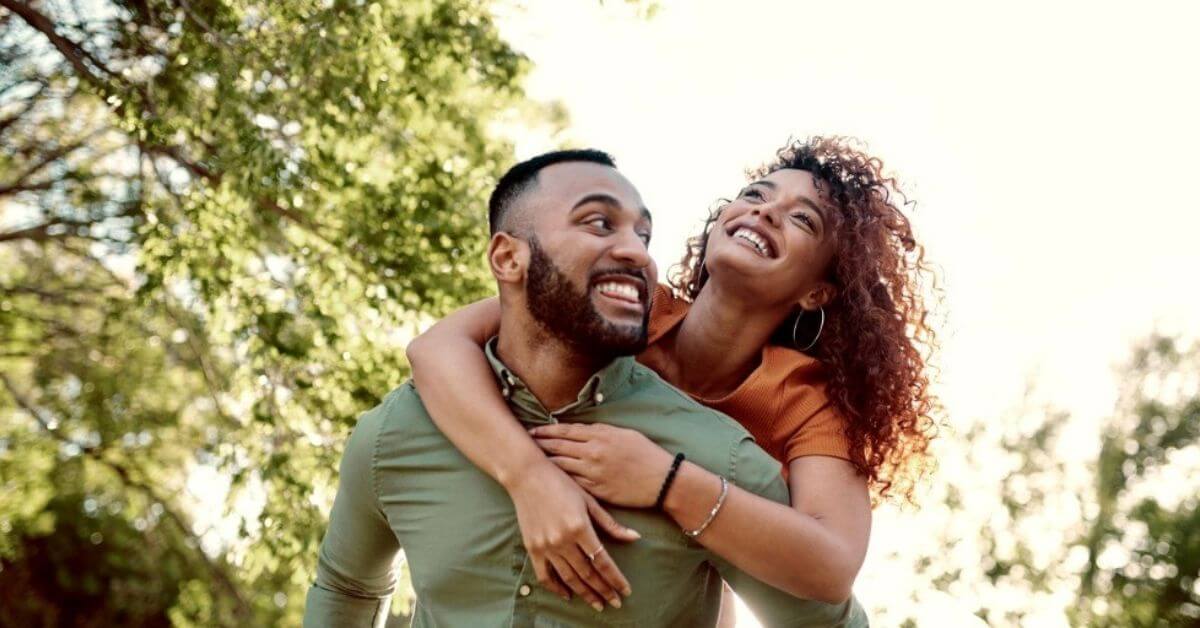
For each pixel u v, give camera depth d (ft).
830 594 7.62
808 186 9.77
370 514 8.46
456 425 7.77
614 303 7.55
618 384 8.10
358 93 26.63
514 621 7.64
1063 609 63.46
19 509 43.91
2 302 36.14
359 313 28.32
